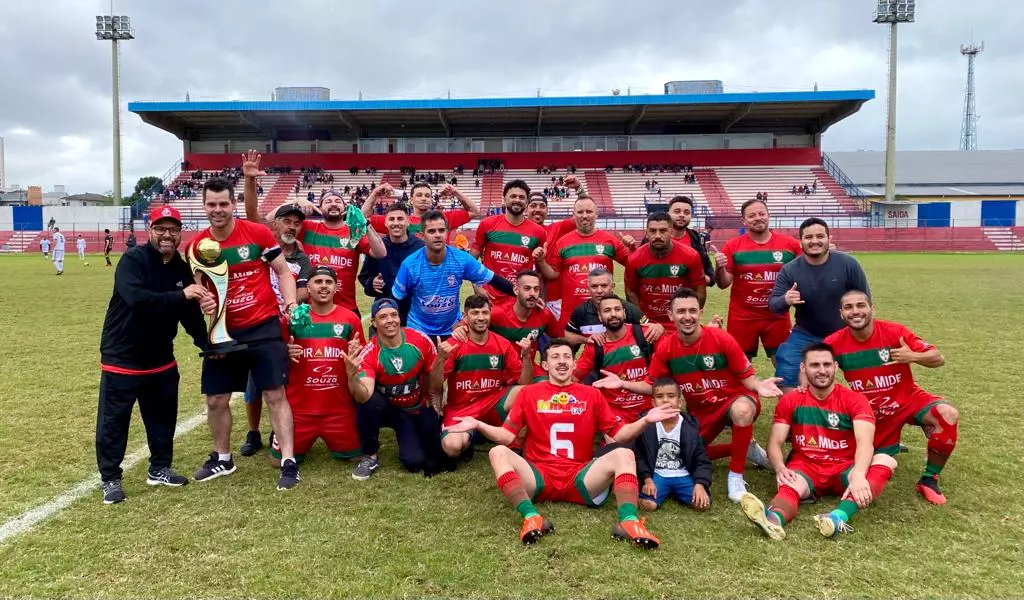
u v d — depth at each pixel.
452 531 3.64
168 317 4.19
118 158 41.44
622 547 3.45
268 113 42.19
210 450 5.13
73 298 15.10
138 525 3.71
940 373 7.34
